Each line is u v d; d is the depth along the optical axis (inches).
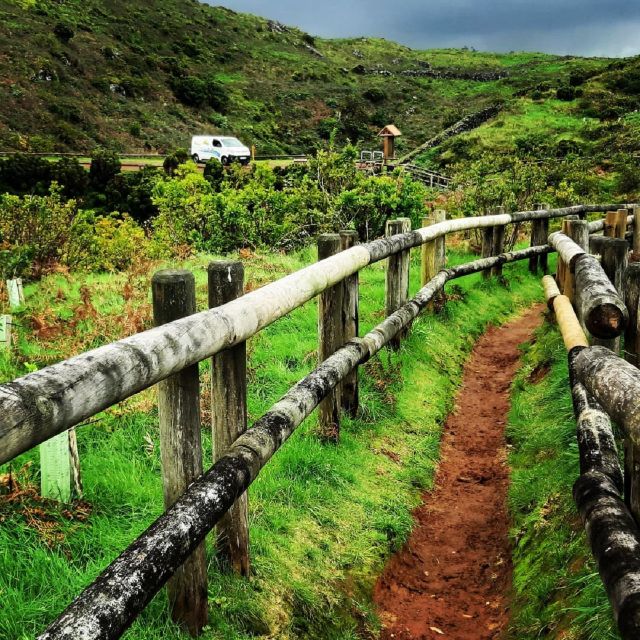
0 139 1467.8
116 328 217.8
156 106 2065.7
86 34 2363.4
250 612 109.3
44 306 252.1
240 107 2359.7
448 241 526.0
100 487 129.9
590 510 90.4
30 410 53.6
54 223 406.9
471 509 171.9
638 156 1253.1
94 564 105.8
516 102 1870.1
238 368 110.0
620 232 279.7
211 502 87.7
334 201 462.0
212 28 3309.5
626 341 121.4
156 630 95.7
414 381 232.7
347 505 154.2
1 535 107.6
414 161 1651.1
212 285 107.3
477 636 126.8
